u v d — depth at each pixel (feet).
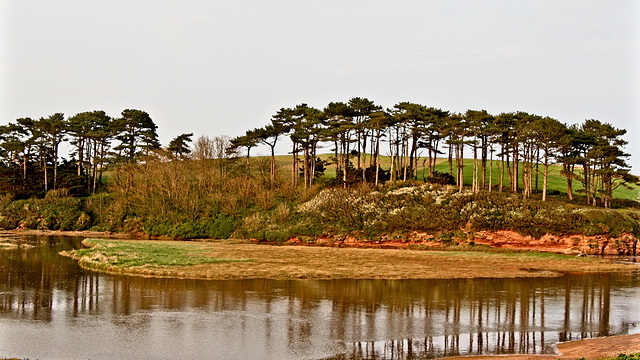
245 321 90.12
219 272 140.67
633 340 83.10
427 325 90.58
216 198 272.31
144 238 254.27
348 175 312.09
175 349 73.46
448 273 154.30
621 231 221.05
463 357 71.87
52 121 349.00
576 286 137.49
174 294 111.34
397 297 115.44
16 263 154.40
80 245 209.97
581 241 219.20
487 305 109.09
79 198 300.20
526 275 155.22
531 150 285.23
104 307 98.32
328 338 80.79
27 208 281.95
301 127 299.79
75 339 77.36
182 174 289.53
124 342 76.28
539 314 101.86
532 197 284.61
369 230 239.30
